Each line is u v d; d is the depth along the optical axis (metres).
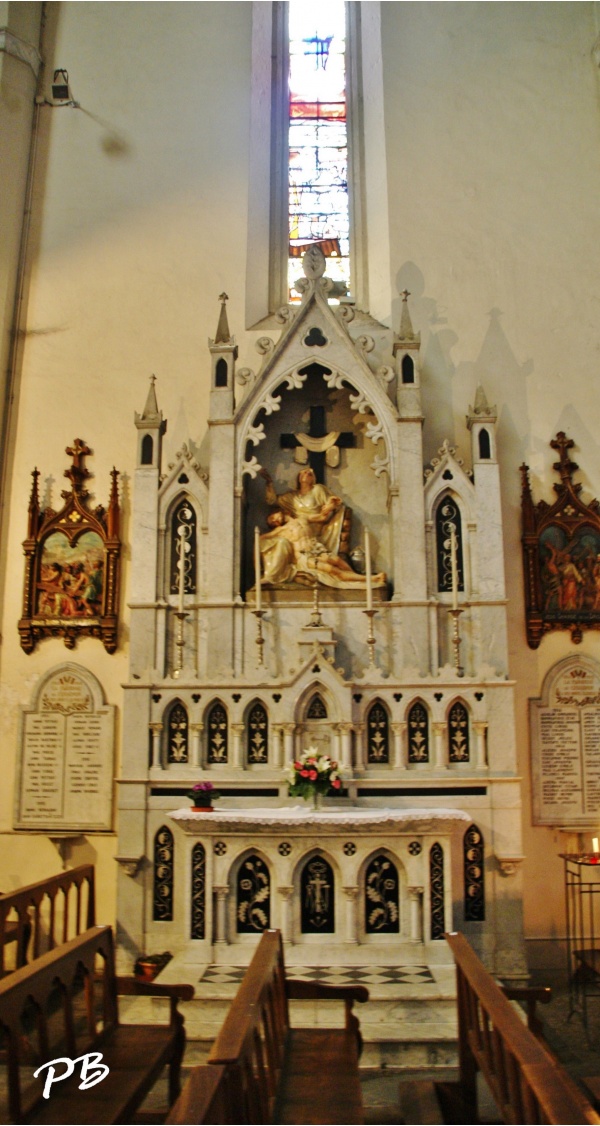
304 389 11.03
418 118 12.17
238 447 10.20
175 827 9.27
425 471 10.23
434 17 12.59
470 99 12.23
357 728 9.36
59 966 5.38
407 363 10.40
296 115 13.23
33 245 11.81
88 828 10.29
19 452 11.17
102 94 12.37
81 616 10.63
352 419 10.98
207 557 9.99
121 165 12.09
